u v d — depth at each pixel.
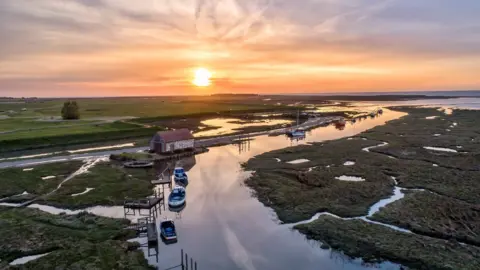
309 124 128.50
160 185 52.34
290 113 175.62
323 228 35.91
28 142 79.62
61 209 42.69
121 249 31.75
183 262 30.41
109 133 92.94
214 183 53.59
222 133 104.81
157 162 67.88
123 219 38.72
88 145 84.81
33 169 60.06
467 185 49.06
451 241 32.44
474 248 31.02
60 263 28.81
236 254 32.00
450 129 106.00
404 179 52.62
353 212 40.41
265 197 46.62
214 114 160.12
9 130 93.75
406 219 37.41
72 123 111.25
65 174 57.38
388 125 119.81
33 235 34.12
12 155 72.44
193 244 33.97
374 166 61.31
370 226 36.22
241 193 48.81
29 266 28.27
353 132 110.31
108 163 65.56
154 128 103.88
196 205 44.38
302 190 48.69
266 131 109.75
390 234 34.19
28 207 42.53
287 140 94.50
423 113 166.62
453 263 28.45
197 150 77.25
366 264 29.48
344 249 31.86
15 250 31.16
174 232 34.94
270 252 32.28
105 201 44.97
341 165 62.84
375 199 44.59
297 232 36.03
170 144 73.25
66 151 76.69
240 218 40.12
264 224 38.34
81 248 31.42
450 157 67.06
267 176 56.50
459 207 40.44
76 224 37.03
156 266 29.69
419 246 31.56
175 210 42.72
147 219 37.75
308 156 71.12
